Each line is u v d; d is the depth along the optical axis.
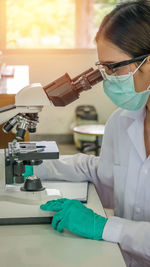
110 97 1.39
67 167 1.67
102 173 1.66
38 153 1.40
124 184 1.54
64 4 5.46
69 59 5.39
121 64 1.26
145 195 1.45
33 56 5.35
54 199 1.40
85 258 1.08
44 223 1.30
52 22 5.48
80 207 1.26
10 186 1.47
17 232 1.23
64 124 5.51
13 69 4.45
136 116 1.50
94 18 5.54
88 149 4.75
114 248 1.15
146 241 1.17
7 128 1.35
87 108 5.36
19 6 5.37
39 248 1.13
